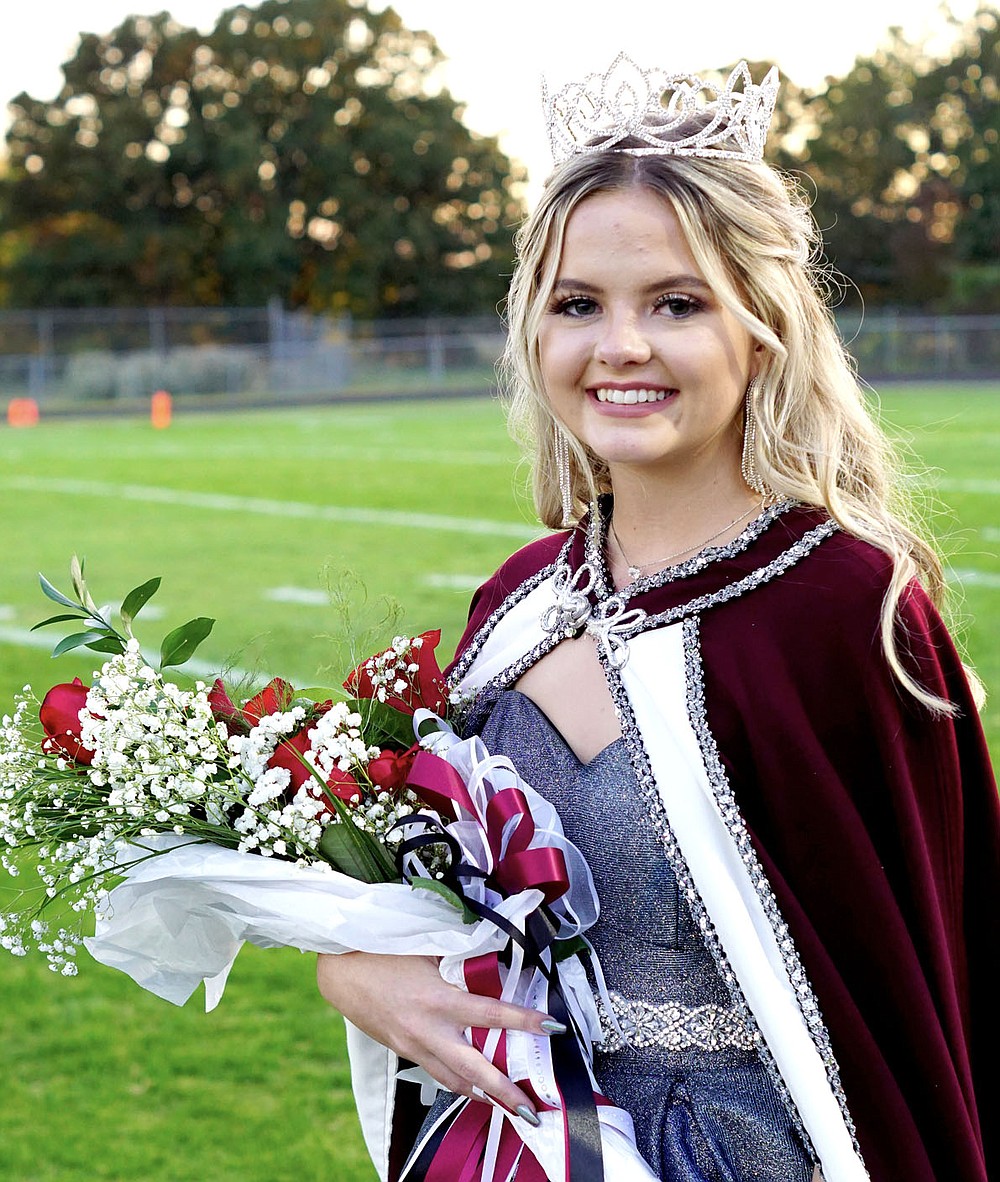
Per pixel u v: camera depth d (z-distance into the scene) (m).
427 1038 1.61
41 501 16.14
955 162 53.53
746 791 1.62
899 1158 1.56
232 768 1.67
